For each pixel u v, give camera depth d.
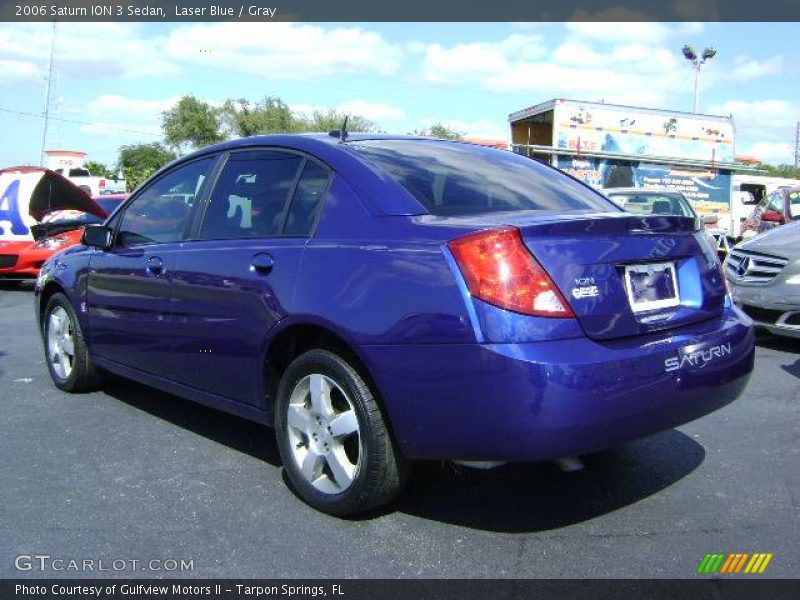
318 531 3.38
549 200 3.90
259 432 4.78
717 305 3.60
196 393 4.31
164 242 4.55
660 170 17.70
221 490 3.84
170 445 4.53
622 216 3.33
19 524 3.46
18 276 12.12
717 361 3.34
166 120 61.31
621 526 3.41
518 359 2.82
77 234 12.17
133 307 4.68
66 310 5.54
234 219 4.13
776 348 7.42
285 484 3.92
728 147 18.92
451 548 3.21
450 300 2.96
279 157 4.06
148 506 3.65
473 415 2.92
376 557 3.14
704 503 3.66
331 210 3.59
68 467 4.17
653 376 3.05
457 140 4.66
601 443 2.96
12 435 4.71
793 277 6.95
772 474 4.02
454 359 2.93
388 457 3.27
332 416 3.45
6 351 7.27
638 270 3.25
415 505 3.64
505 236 2.96
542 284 2.93
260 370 3.76
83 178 39.47
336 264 3.37
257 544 3.26
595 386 2.88
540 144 18.78
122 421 5.00
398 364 3.07
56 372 5.75
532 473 4.05
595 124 17.33
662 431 3.20
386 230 3.31
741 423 4.92
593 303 3.02
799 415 5.09
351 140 4.01
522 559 3.11
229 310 3.88
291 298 3.50
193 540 3.30
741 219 19.11
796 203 11.52
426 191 3.56
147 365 4.68
